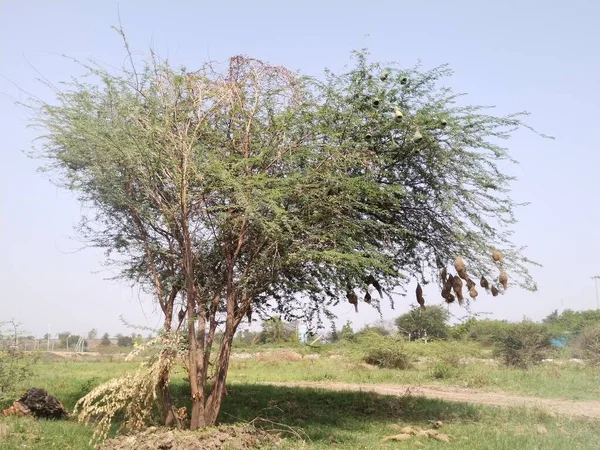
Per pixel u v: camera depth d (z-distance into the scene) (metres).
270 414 13.76
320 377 24.73
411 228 13.27
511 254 12.86
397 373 26.67
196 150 10.60
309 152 11.48
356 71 12.55
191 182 10.62
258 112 11.69
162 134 10.34
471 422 12.89
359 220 11.82
